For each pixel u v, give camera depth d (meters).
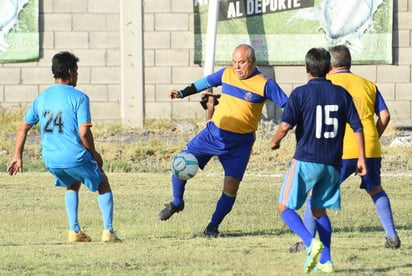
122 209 32.72
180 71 62.53
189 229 27.94
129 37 62.22
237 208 33.16
